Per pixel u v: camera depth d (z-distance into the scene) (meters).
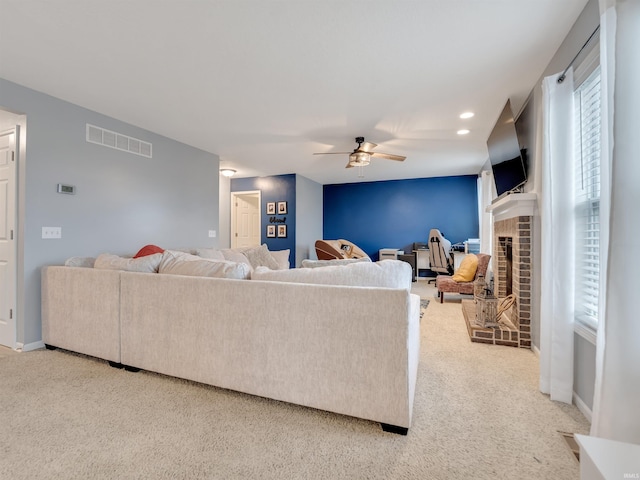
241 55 2.29
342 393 1.63
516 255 2.91
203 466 1.33
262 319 1.79
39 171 2.82
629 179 1.15
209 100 3.05
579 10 1.82
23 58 2.33
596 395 1.34
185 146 4.46
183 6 1.79
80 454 1.40
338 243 7.21
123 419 1.67
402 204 7.55
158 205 4.01
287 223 6.81
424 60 2.35
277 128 3.84
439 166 6.10
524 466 1.34
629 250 1.16
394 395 1.54
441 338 3.10
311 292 1.68
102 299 2.33
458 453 1.42
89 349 2.41
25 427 1.60
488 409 1.80
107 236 3.39
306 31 2.02
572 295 1.86
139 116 3.44
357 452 1.42
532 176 2.76
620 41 1.16
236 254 4.02
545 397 1.94
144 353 2.16
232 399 1.88
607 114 1.28
